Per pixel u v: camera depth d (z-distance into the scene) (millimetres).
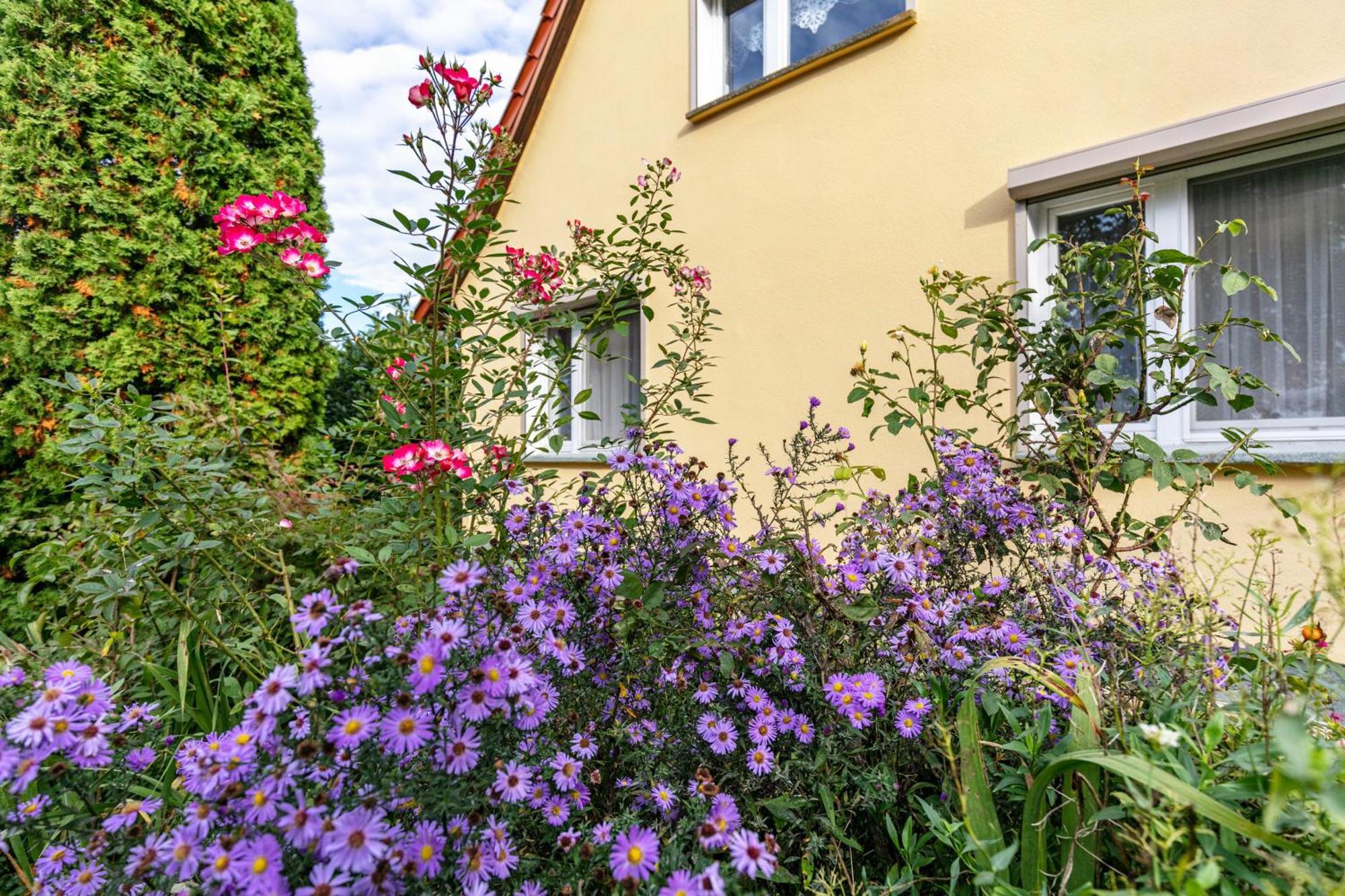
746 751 1239
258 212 1790
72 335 3758
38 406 3672
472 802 935
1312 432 2232
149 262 3943
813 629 1386
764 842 1011
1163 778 740
